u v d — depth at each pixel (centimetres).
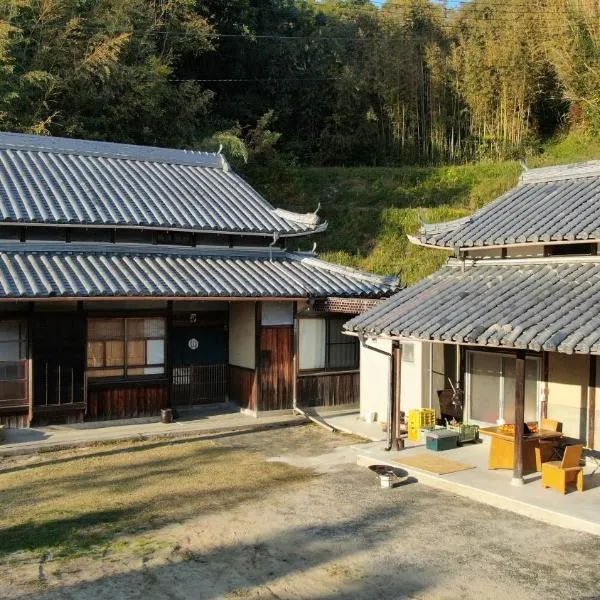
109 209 1522
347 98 3409
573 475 965
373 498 973
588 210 1180
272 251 1725
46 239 1447
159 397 1488
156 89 2369
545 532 837
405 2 3650
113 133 2317
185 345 1606
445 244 1255
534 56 2972
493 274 1234
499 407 1242
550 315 974
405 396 1415
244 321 1584
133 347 1456
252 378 1548
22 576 702
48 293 1228
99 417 1410
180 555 762
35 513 905
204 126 2812
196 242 1634
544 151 3008
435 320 1072
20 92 2058
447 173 2922
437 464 1100
